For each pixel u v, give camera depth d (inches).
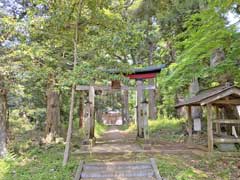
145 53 756.6
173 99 803.4
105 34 277.4
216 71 369.4
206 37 310.3
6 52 291.0
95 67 282.8
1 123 303.6
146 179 247.6
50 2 284.2
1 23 278.5
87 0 286.5
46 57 290.7
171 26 562.6
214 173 253.3
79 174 248.5
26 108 535.2
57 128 420.2
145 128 362.3
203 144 383.6
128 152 330.0
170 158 299.1
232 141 322.7
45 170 257.3
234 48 321.1
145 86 386.0
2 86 301.3
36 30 287.3
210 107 323.9
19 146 343.0
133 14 583.8
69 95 561.0
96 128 699.4
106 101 1107.3
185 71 410.0
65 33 298.5
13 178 236.4
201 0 418.0
